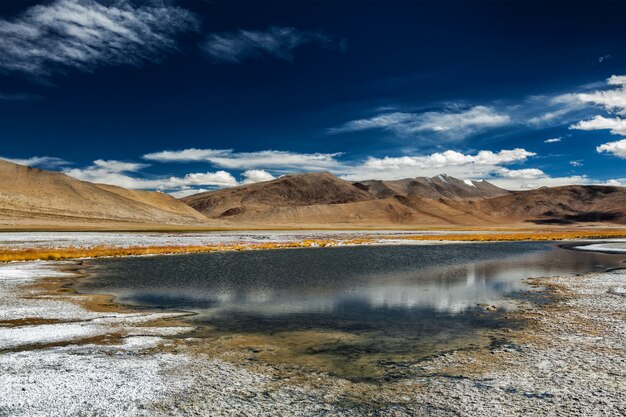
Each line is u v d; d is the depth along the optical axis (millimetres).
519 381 11250
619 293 24469
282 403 10008
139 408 9609
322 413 9492
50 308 20766
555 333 16062
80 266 40344
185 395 10375
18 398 10008
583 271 36594
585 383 11031
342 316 19516
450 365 12641
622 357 13047
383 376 11805
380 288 27875
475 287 28188
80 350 13867
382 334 16312
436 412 9523
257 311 20656
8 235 90438
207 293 25969
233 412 9500
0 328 16656
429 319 18844
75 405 9695
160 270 37875
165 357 13273
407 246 74188
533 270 37875
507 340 15281
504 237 102312
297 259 49219
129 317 19031
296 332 16656
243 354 13758
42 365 12297
